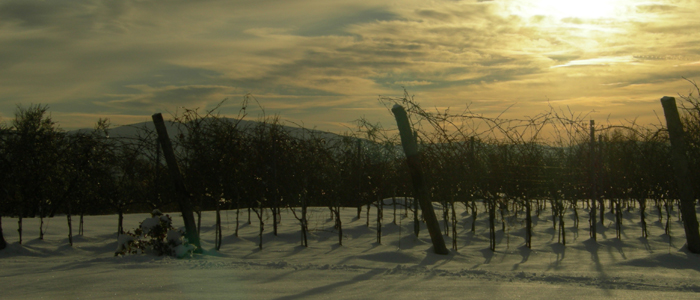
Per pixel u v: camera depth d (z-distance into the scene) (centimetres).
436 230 847
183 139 900
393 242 1026
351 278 555
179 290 476
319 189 1110
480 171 941
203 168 885
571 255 879
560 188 1126
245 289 489
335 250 920
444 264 750
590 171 1146
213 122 912
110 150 939
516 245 998
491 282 546
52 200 957
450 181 955
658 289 529
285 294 470
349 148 1291
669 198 1209
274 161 960
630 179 1240
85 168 927
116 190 995
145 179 992
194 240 809
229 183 903
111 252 871
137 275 545
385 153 1279
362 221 1395
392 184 1285
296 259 779
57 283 499
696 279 584
